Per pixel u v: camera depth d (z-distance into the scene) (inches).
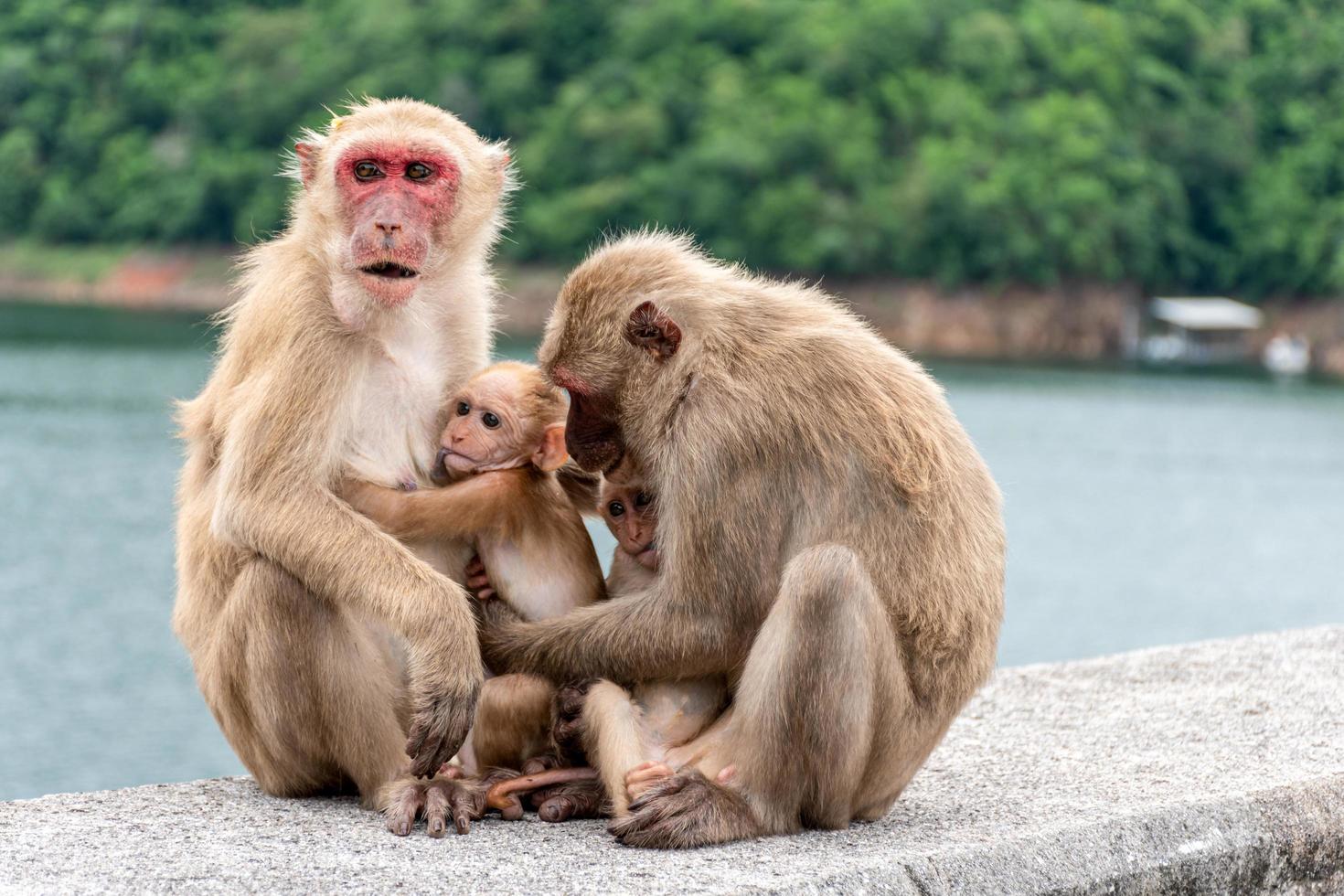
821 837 232.5
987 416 3873.0
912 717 237.5
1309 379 5280.5
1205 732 317.1
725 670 246.1
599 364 252.8
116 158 5693.9
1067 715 336.5
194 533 260.8
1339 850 265.4
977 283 5383.9
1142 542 2388.0
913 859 218.1
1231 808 255.8
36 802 252.7
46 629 1358.3
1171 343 5516.7
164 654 1274.6
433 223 262.1
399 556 237.5
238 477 241.3
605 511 265.4
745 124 5442.9
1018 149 5526.6
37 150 5807.1
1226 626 1711.4
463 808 236.1
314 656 238.4
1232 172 5989.2
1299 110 6181.1
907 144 5570.9
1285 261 5851.4
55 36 6033.5
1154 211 5664.4
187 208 5423.2
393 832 232.7
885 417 241.3
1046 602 1871.3
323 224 255.9
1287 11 6535.4
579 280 256.4
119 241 5580.7
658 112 5516.7
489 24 5831.7
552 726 249.4
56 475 2287.2
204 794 259.9
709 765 239.8
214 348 275.4
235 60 5797.2
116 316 4980.3
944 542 239.5
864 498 239.3
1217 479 3110.2
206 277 5369.1
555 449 262.1
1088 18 5969.5
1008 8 5989.2
